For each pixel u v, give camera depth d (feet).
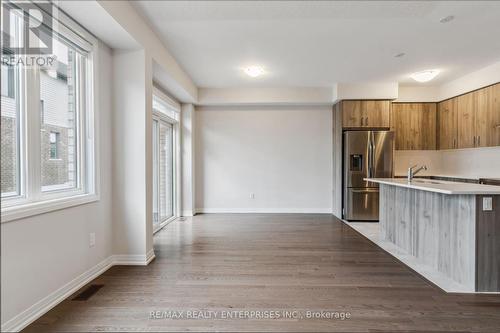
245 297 7.93
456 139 17.60
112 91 10.37
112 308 7.31
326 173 21.26
